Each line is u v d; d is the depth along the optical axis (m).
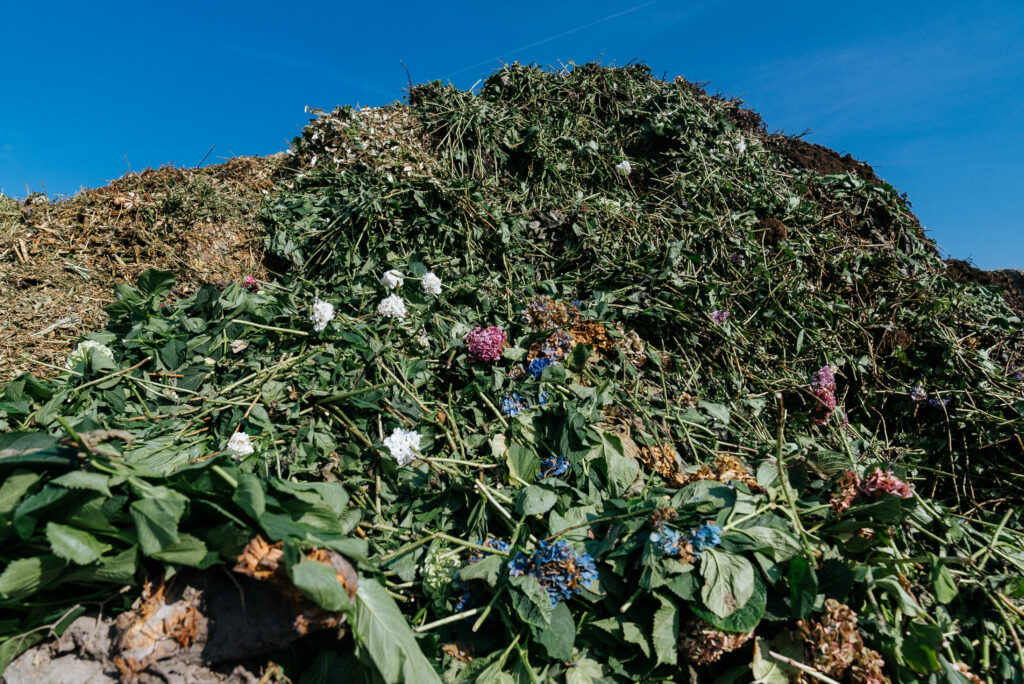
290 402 2.87
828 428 3.40
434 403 3.04
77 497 1.83
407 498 2.64
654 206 5.53
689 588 2.06
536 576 2.18
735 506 2.26
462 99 6.30
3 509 1.81
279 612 1.81
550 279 4.32
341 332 3.30
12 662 1.80
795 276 4.62
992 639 2.43
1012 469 3.38
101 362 3.02
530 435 2.87
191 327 3.34
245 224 5.00
